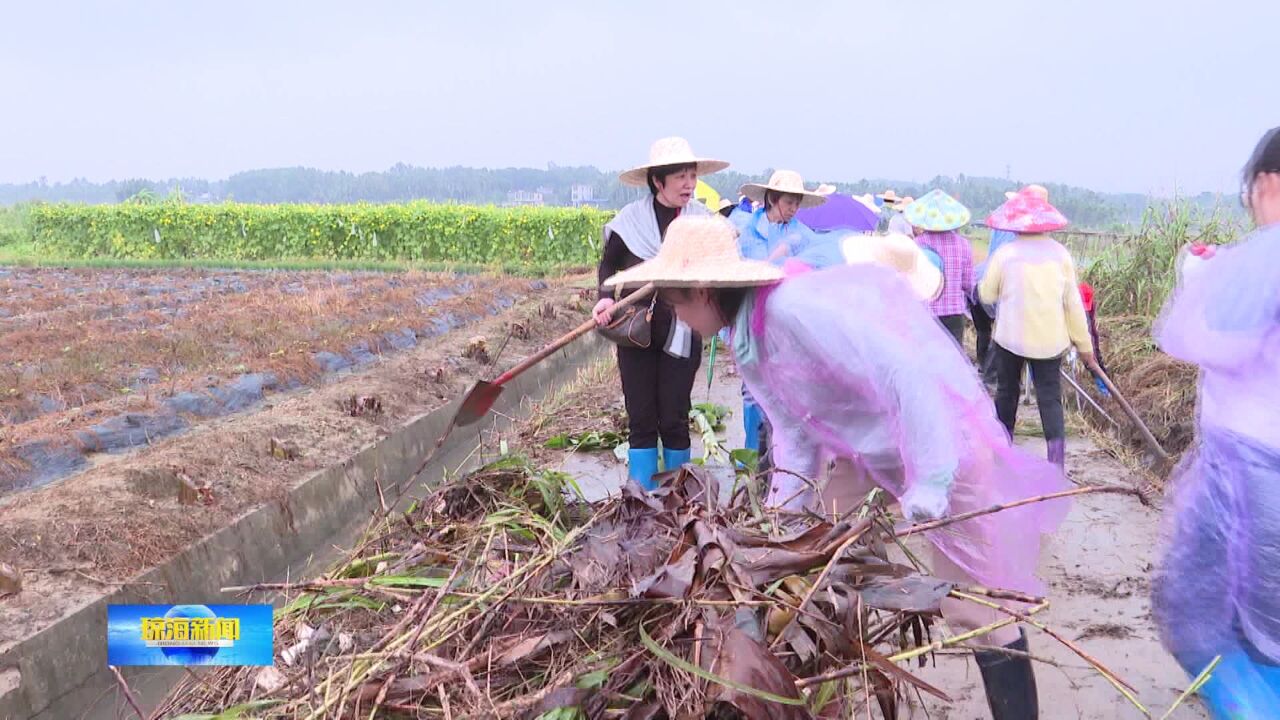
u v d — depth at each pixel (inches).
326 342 363.6
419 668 94.4
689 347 199.2
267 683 99.7
